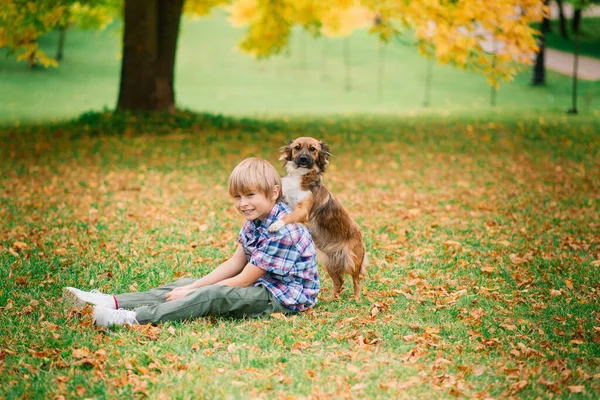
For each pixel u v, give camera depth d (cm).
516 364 365
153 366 352
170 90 1566
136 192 882
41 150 1184
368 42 4181
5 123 1752
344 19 2273
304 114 2166
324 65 3519
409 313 452
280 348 382
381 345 393
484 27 1151
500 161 1151
